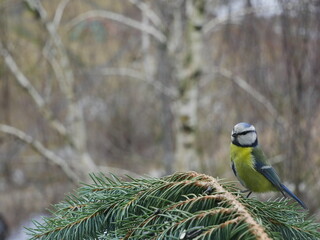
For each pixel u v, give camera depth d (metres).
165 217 3.13
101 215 3.43
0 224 14.48
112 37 18.02
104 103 19.23
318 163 10.98
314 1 10.99
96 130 19.48
